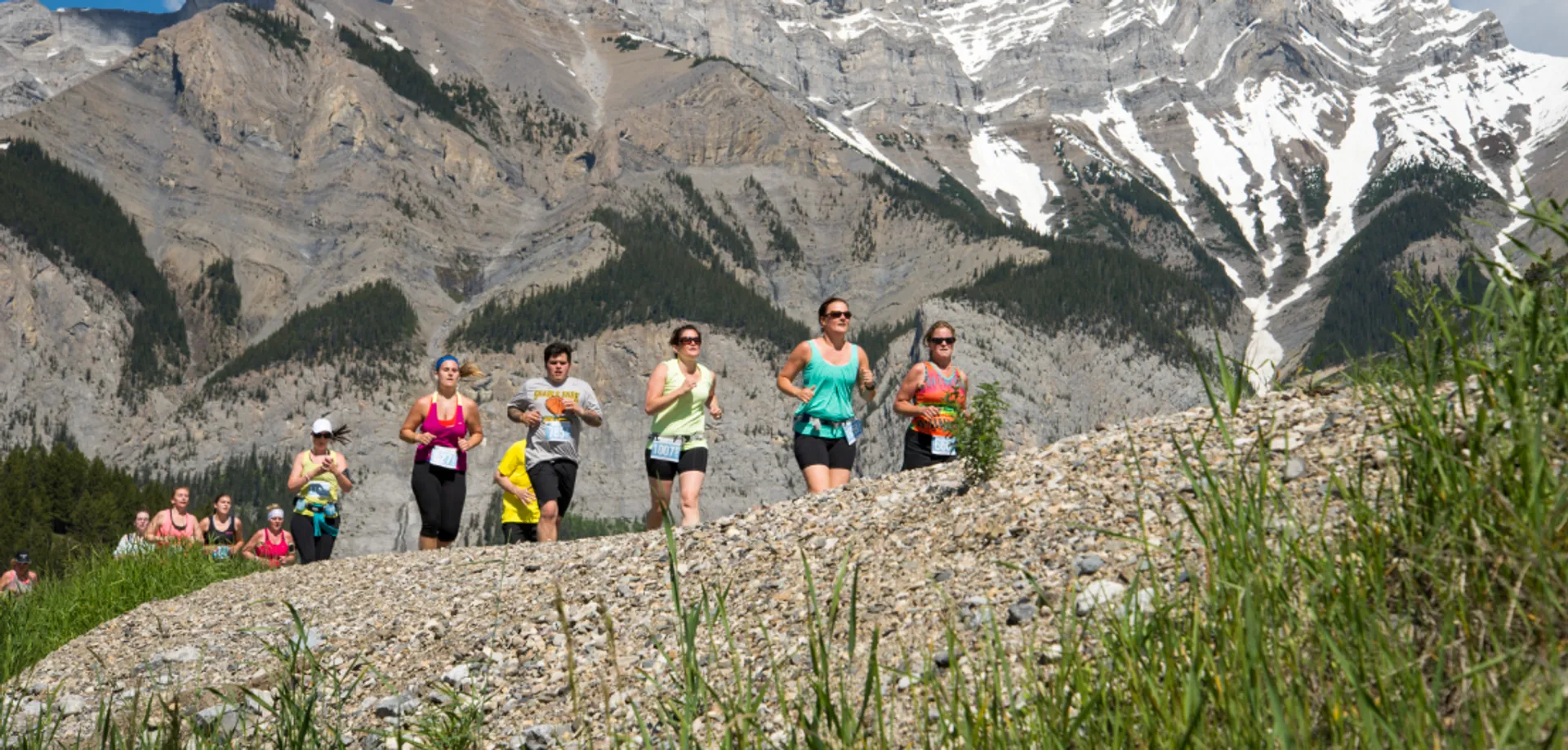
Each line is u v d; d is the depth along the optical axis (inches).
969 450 217.3
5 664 283.6
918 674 140.4
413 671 215.5
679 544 247.3
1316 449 162.4
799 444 331.0
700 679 112.9
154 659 267.7
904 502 225.3
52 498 2915.8
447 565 311.6
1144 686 98.6
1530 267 109.3
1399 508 117.0
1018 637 143.6
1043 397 7096.5
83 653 300.2
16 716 235.0
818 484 325.4
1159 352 7431.1
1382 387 148.7
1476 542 97.6
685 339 344.5
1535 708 78.5
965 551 184.2
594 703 172.6
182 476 7554.1
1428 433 111.7
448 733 172.6
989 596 161.3
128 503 3112.7
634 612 211.5
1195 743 88.7
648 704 162.7
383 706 195.9
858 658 153.3
